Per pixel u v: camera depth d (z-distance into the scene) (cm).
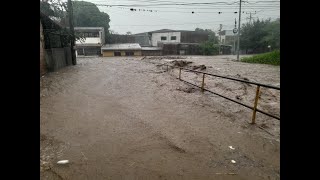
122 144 435
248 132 504
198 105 733
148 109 677
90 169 348
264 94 966
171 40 5712
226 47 5762
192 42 5750
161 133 491
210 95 897
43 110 643
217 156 394
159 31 5762
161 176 334
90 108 679
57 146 423
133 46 4766
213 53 5275
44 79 1177
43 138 455
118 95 866
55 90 923
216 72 1731
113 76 1401
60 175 331
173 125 541
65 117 589
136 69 1834
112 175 335
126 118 588
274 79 1383
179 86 1071
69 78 1253
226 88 1065
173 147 425
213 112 656
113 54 4412
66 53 1953
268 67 2172
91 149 413
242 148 425
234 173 344
